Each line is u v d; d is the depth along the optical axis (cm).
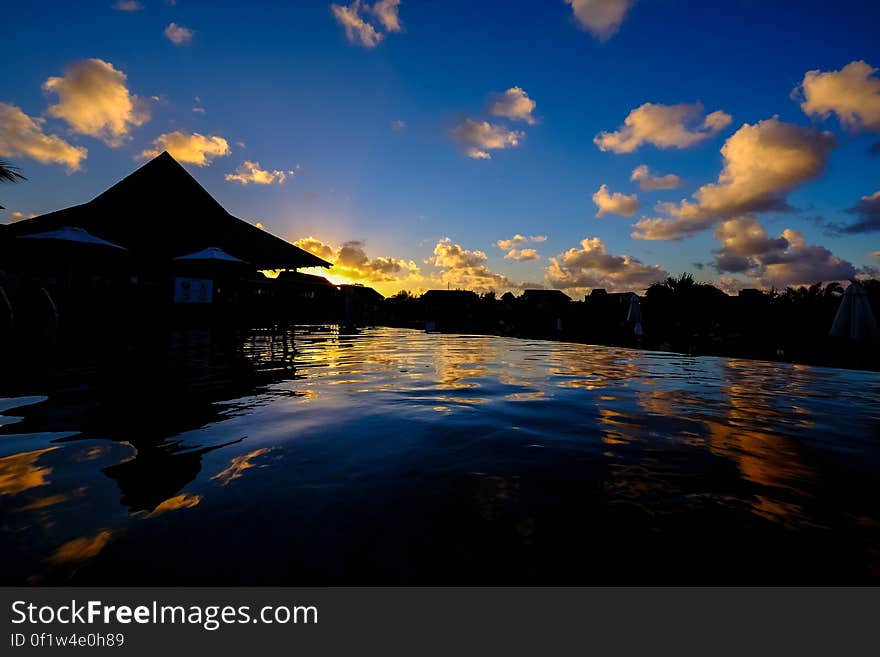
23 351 639
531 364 718
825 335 2003
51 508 153
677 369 700
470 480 189
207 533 138
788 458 231
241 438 246
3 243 1084
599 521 154
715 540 143
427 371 581
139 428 262
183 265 1493
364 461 211
